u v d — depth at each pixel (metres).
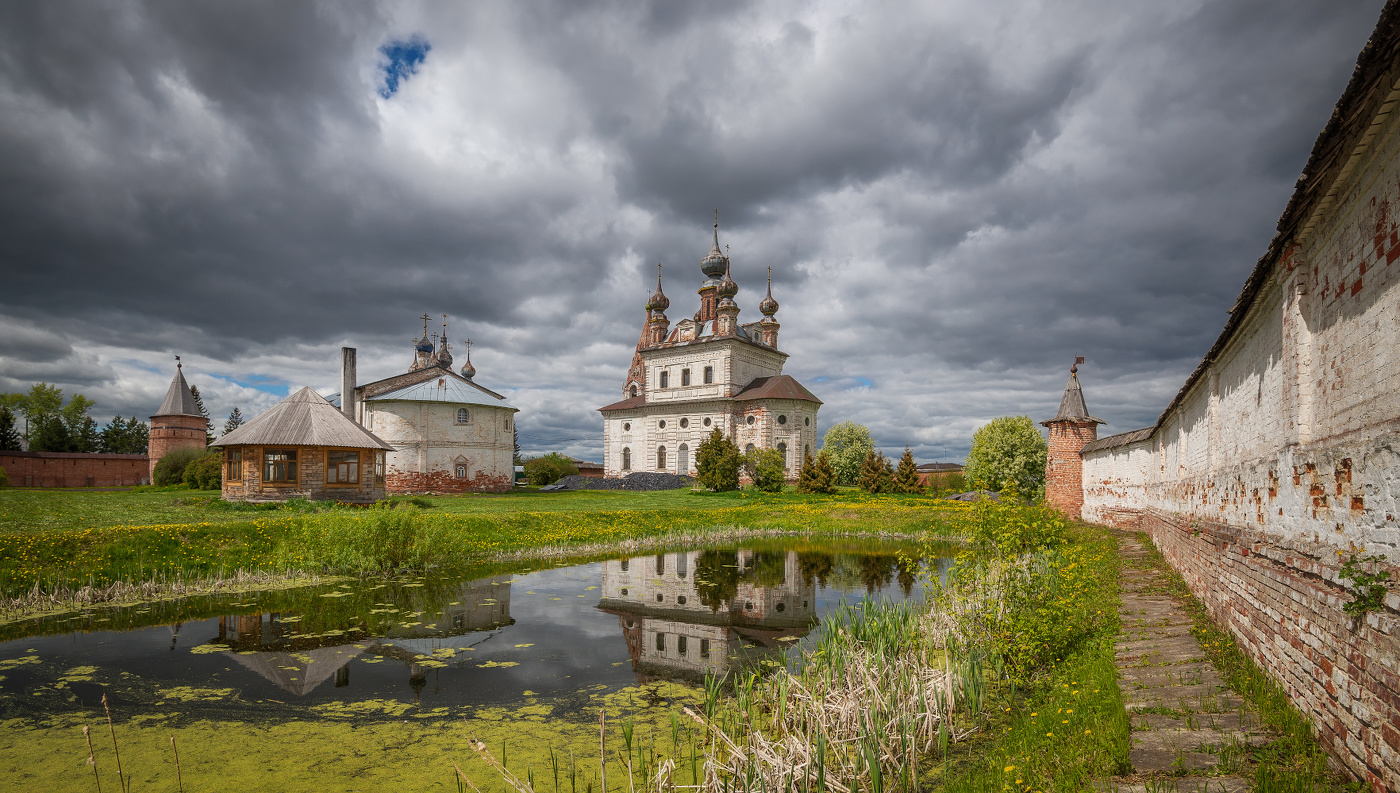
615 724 8.50
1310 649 5.67
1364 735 4.61
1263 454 8.34
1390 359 4.80
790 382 57.47
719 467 46.34
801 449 56.53
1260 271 7.64
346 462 31.27
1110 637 9.48
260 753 7.61
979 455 56.62
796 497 43.88
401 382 48.69
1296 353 6.84
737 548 27.39
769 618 14.87
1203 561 11.20
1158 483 19.22
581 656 11.66
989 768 6.47
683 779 6.86
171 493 35.12
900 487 48.59
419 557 19.91
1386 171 4.82
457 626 13.69
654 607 15.84
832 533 32.19
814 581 19.77
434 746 7.81
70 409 72.06
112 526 19.86
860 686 8.09
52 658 11.29
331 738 8.04
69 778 6.95
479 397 47.50
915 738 7.06
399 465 44.09
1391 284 4.77
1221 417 11.21
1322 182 5.70
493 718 8.71
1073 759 5.80
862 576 20.70
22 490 34.66
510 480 49.31
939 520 32.62
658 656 11.71
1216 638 8.73
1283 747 5.46
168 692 9.64
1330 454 5.71
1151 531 20.98
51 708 8.98
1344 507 5.42
